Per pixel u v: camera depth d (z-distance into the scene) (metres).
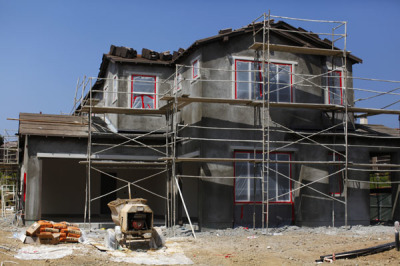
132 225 14.42
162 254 13.87
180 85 22.16
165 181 23.67
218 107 19.58
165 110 19.86
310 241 16.44
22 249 13.34
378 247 14.12
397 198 21.84
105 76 25.06
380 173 28.19
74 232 15.11
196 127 18.89
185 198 22.78
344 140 21.09
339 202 20.53
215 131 19.41
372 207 24.34
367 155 21.36
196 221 21.75
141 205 14.48
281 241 16.39
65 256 12.62
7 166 28.12
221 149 19.39
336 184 20.78
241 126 19.81
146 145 20.08
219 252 14.33
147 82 21.45
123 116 21.25
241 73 20.25
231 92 20.00
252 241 16.38
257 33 20.62
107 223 20.08
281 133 20.36
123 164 18.52
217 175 19.16
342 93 21.62
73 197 25.09
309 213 19.86
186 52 20.78
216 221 18.91
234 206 19.39
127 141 19.25
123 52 22.67
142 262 12.70
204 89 19.62
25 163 20.09
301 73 21.17
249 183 19.75
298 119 20.77
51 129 19.61
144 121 21.58
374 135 21.20
